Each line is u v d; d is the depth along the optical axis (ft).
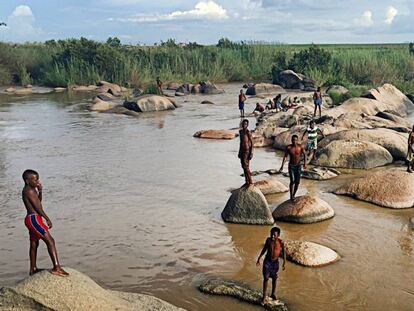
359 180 53.72
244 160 45.93
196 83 193.26
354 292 32.42
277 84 179.63
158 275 35.19
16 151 77.00
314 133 68.23
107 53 190.08
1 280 34.50
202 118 111.24
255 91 162.50
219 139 85.46
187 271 35.78
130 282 34.17
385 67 182.60
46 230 28.04
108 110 123.95
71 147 79.61
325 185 57.57
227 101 146.20
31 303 25.41
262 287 33.22
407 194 50.01
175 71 200.75
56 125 102.47
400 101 121.19
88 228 44.04
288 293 32.35
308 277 34.50
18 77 194.59
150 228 44.04
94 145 81.05
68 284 26.45
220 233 42.98
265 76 209.05
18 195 54.13
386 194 50.47
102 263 37.11
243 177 60.49
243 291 31.96
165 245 40.40
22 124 104.01
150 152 75.20
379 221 45.80
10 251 39.40
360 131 71.72
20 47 213.05
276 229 31.12
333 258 37.17
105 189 55.88
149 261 37.45
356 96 127.24
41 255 38.45
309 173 60.64
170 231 43.37
